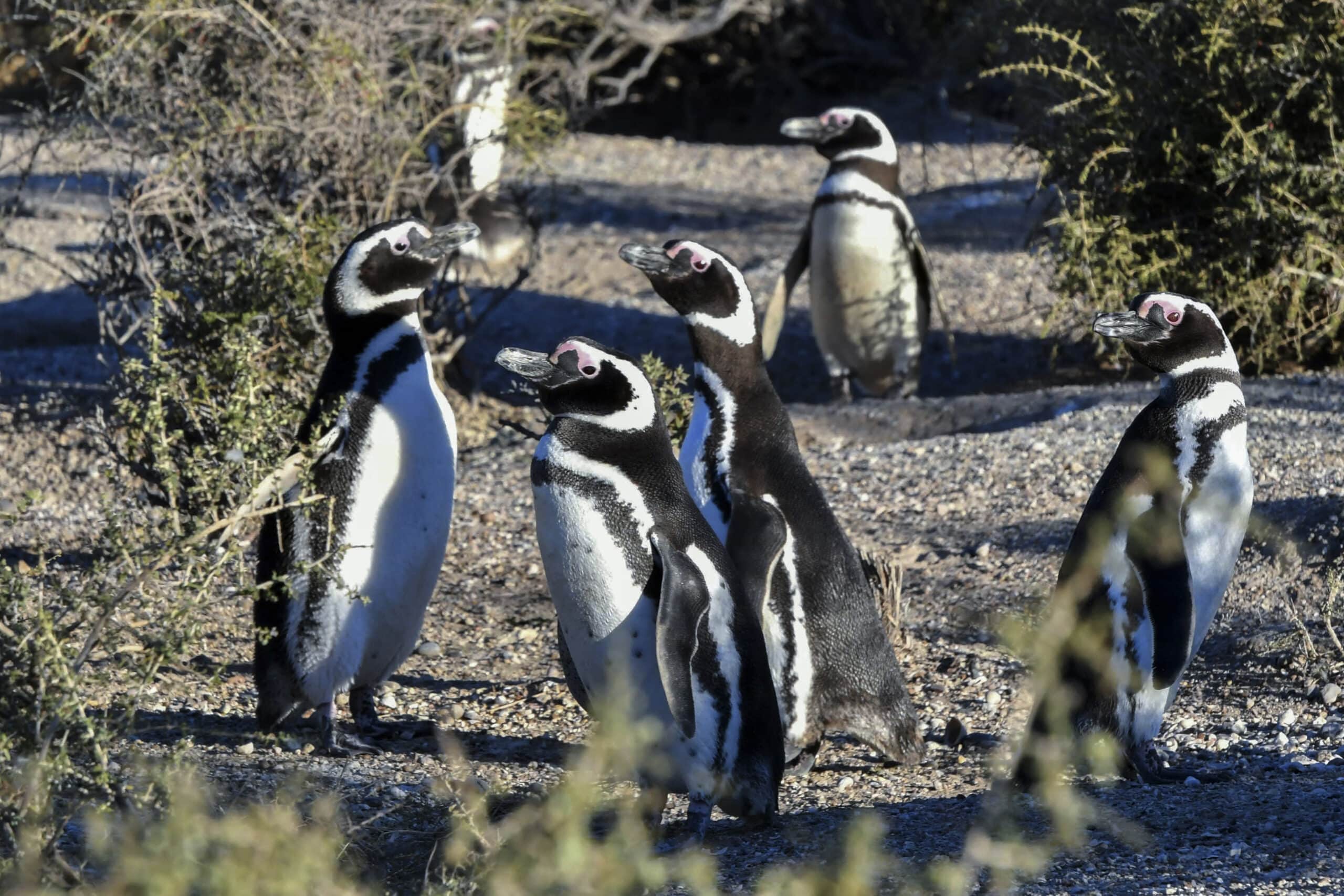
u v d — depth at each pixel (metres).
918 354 43.88
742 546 19.02
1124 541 18.53
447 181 41.38
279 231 34.16
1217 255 41.81
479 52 42.44
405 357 20.75
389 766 19.84
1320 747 19.95
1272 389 37.28
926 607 26.98
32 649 14.45
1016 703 22.75
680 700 16.16
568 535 17.34
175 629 16.00
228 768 19.30
